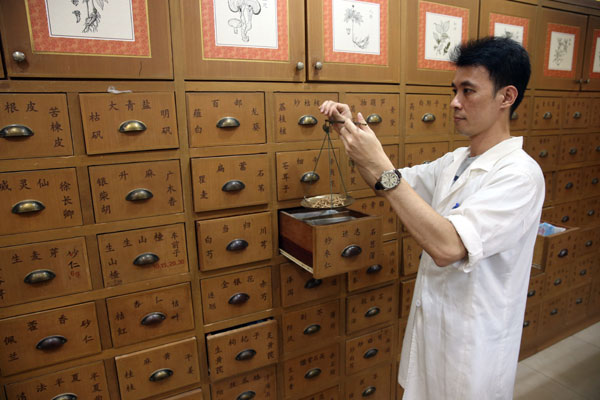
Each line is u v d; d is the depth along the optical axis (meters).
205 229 1.16
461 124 0.94
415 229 0.82
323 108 1.09
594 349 2.21
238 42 1.13
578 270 2.25
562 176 2.06
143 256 1.10
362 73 1.34
